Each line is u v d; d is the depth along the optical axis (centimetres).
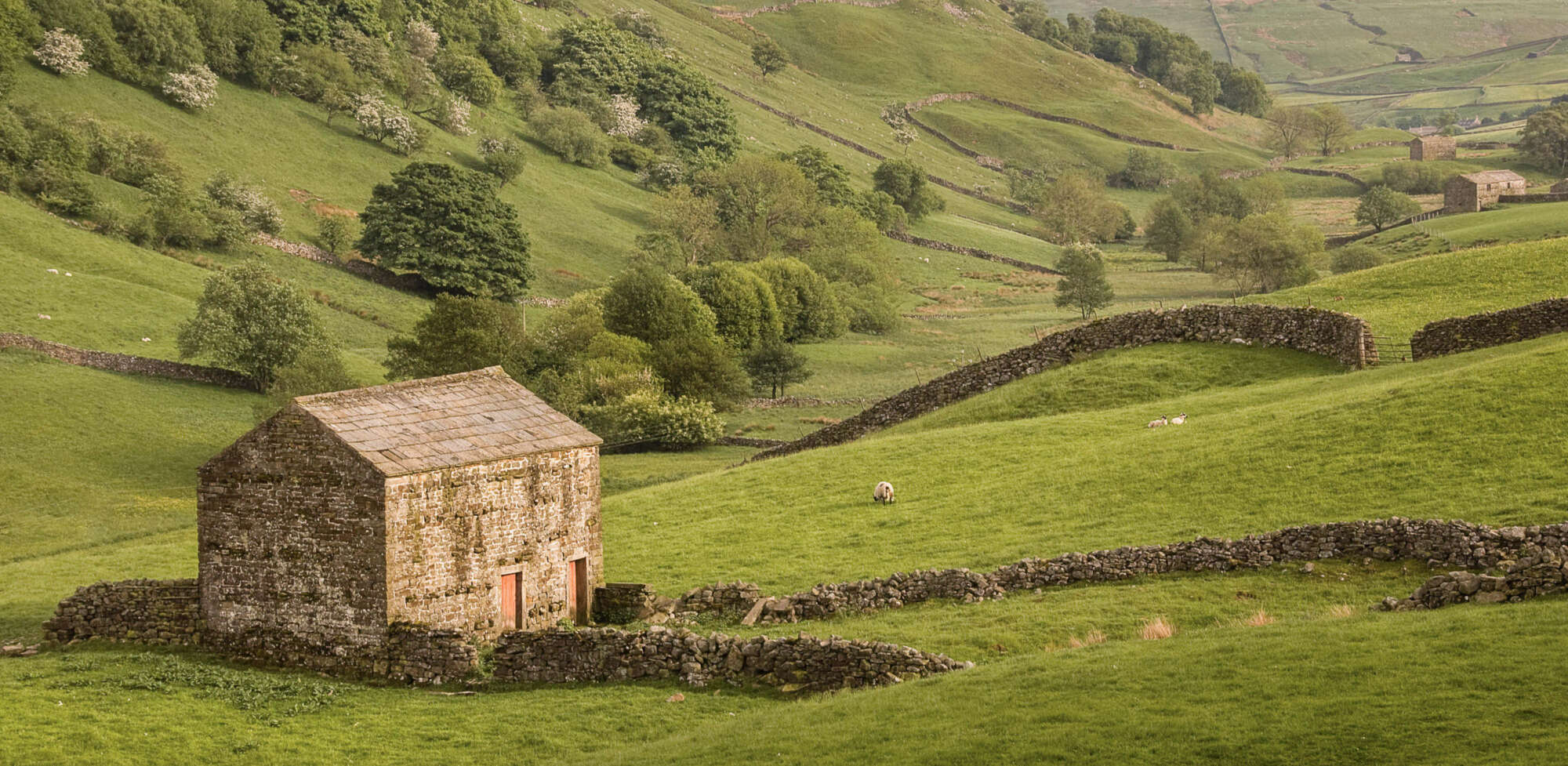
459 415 4144
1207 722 2431
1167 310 7406
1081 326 7500
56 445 9150
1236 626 3192
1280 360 6731
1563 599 2888
